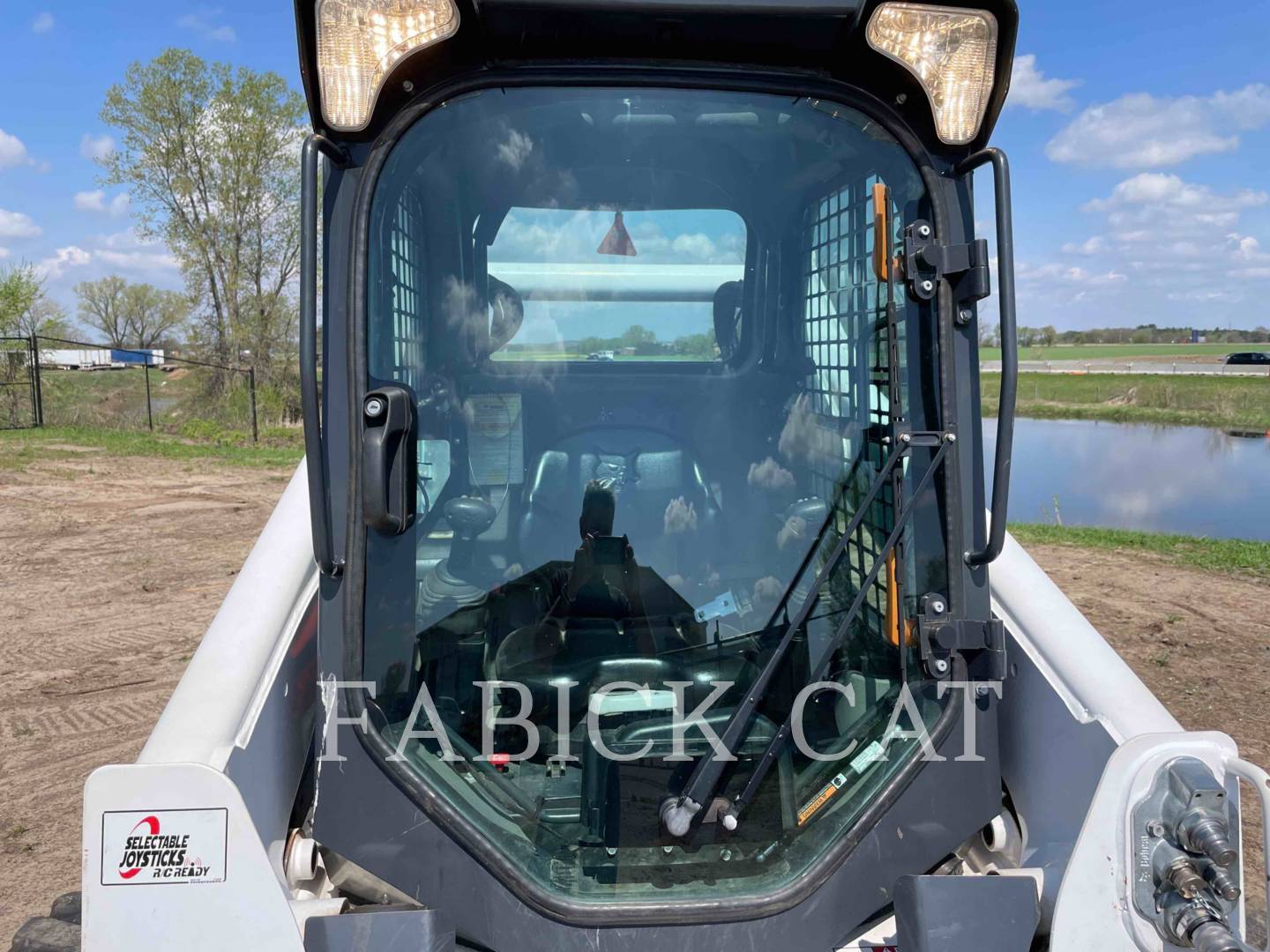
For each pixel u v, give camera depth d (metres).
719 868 1.98
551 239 2.21
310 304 1.71
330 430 1.87
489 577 2.13
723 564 2.16
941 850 2.01
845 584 2.07
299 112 29.77
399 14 1.80
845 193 2.11
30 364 24.14
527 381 2.22
